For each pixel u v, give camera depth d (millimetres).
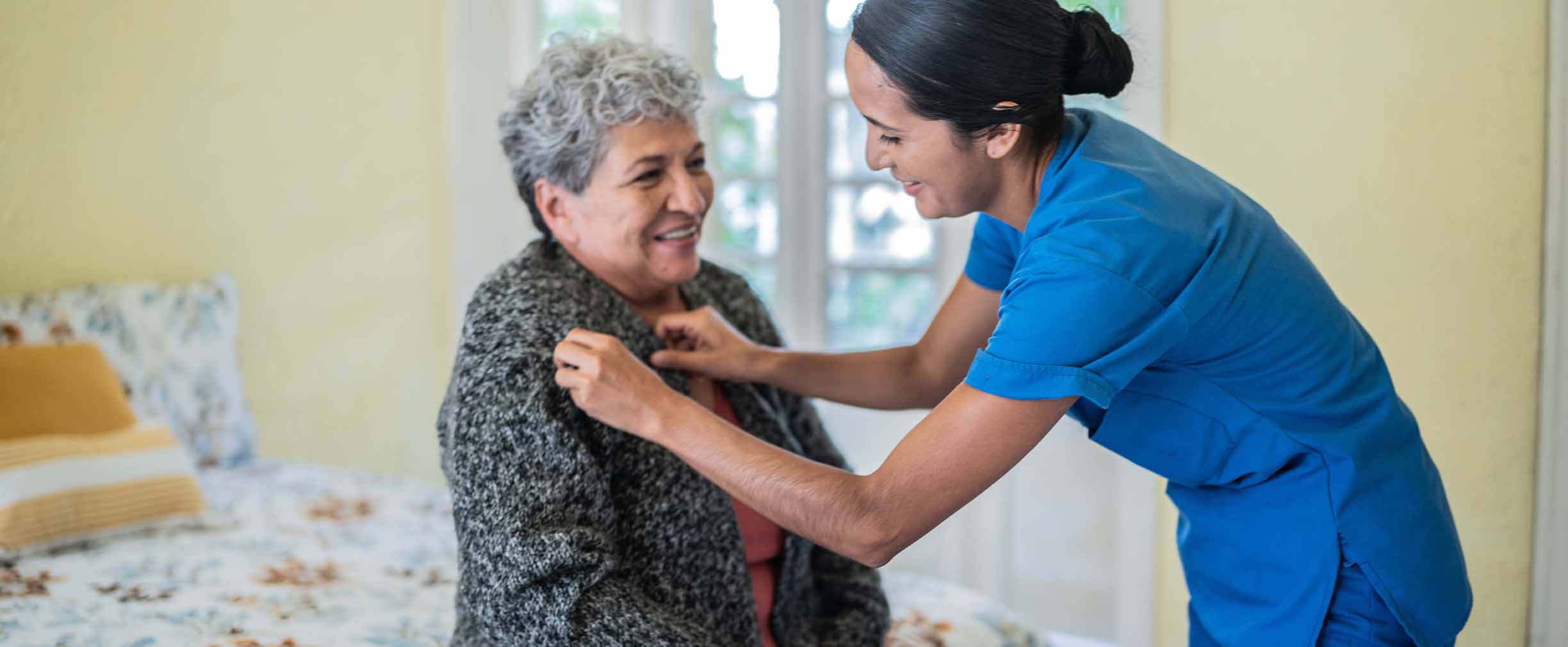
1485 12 2086
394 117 3160
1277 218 2309
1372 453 1283
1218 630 1387
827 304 3121
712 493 1417
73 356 2324
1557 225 2055
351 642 1755
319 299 3027
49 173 2465
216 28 2736
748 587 1442
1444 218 2166
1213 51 2314
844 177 3053
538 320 1376
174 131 2678
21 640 1703
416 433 3342
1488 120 2109
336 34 2992
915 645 1784
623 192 1441
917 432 1178
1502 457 2180
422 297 3295
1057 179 1230
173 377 2602
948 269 2920
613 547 1329
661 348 1498
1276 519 1308
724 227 3238
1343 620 1293
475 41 3260
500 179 3334
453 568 2111
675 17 3186
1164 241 1155
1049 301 1136
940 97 1169
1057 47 1190
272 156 2883
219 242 2787
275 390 2943
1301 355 1244
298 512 2381
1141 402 1301
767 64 3104
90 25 2510
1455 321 2184
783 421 1590
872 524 1167
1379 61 2180
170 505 2236
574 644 1271
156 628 1769
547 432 1301
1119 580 2607
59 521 2080
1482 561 2219
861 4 1224
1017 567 3021
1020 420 1140
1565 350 2064
